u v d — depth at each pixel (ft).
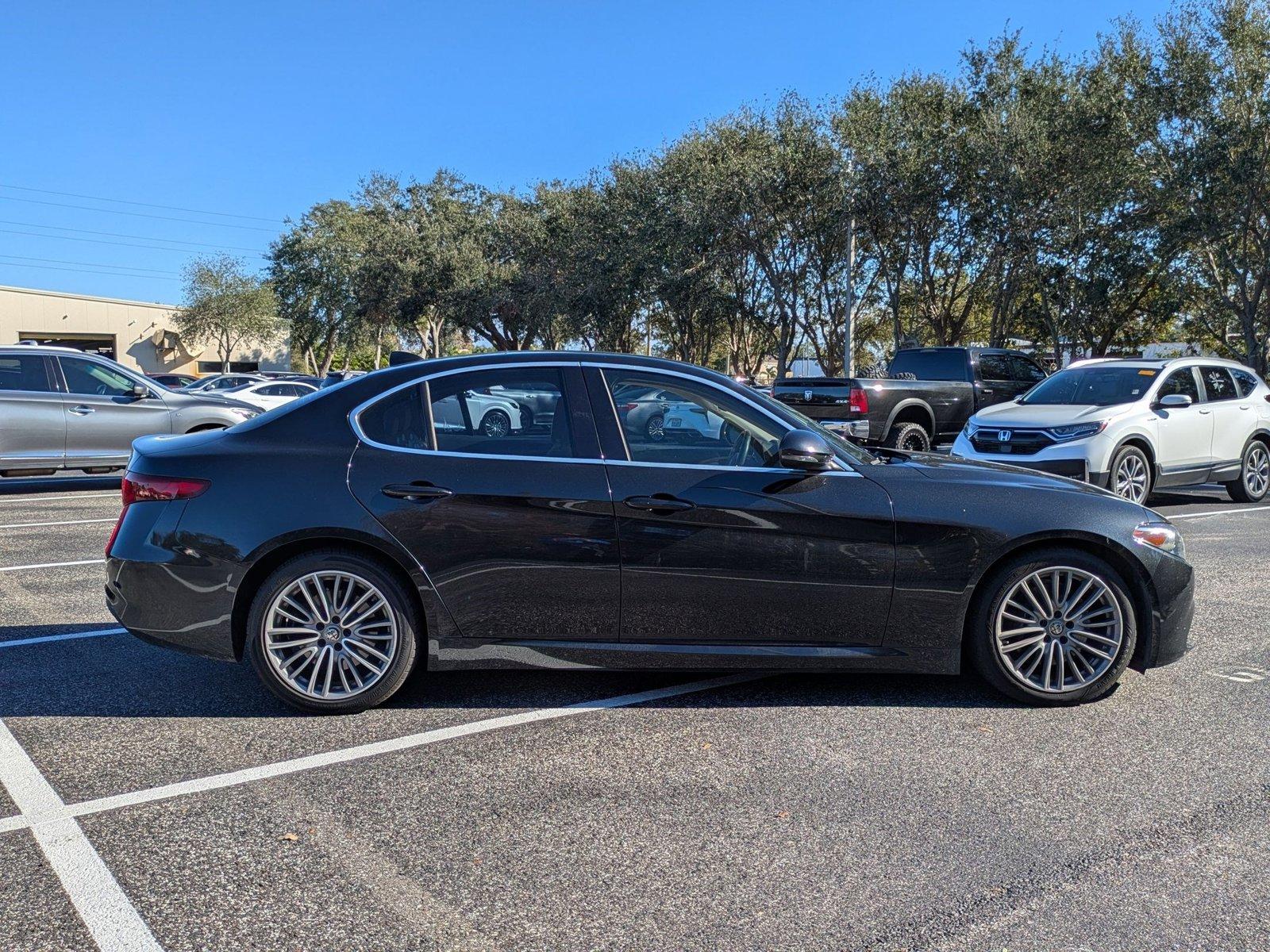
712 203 99.71
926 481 14.38
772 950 8.27
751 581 13.89
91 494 40.09
